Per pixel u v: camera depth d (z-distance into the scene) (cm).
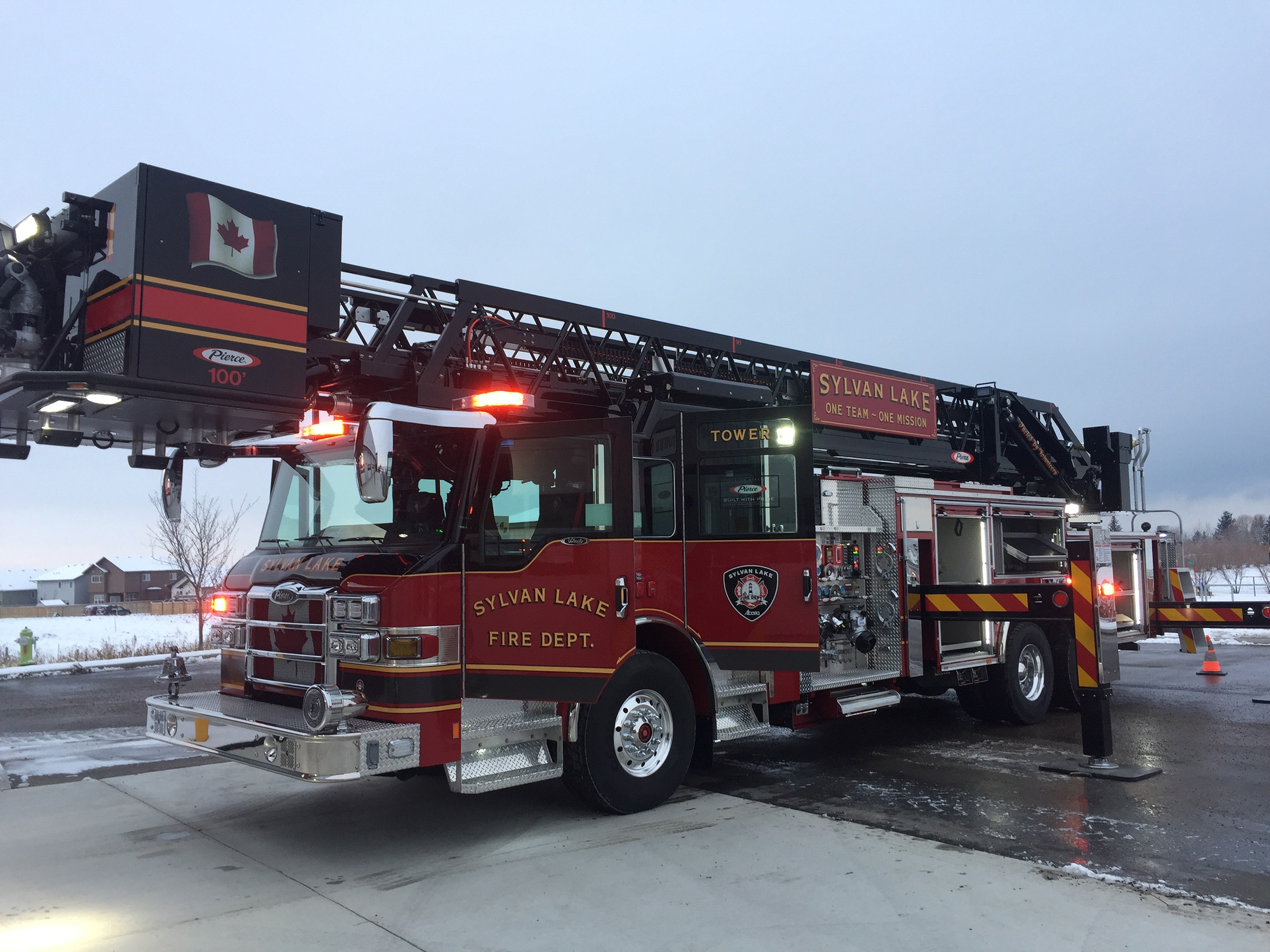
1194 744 771
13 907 425
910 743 797
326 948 372
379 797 623
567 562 511
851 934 377
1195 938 367
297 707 524
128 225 484
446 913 408
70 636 2906
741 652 604
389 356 675
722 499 620
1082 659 681
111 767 762
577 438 520
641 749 568
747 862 470
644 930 386
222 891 443
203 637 2330
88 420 545
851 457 976
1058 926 381
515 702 523
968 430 1194
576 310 775
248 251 522
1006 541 941
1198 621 875
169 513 621
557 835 524
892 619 771
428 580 489
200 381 496
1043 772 671
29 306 502
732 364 902
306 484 588
